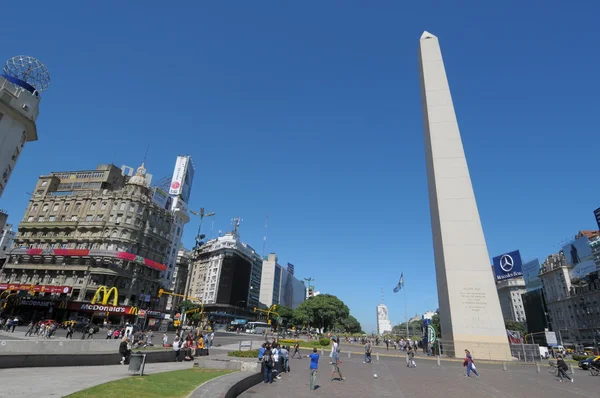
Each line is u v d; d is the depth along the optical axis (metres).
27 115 49.66
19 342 17.44
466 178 45.47
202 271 160.38
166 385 12.50
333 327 142.38
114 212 77.62
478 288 40.28
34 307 69.19
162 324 73.94
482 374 26.72
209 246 163.25
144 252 79.56
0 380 11.38
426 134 52.06
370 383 19.70
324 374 23.33
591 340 96.94
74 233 77.31
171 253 110.62
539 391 19.25
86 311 66.81
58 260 74.75
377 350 50.16
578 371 35.78
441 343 40.94
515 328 124.19
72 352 20.44
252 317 170.88
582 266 102.69
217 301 142.50
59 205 82.19
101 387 10.84
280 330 109.94
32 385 10.78
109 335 43.00
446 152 47.38
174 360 25.73
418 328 175.50
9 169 49.69
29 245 79.19
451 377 24.14
